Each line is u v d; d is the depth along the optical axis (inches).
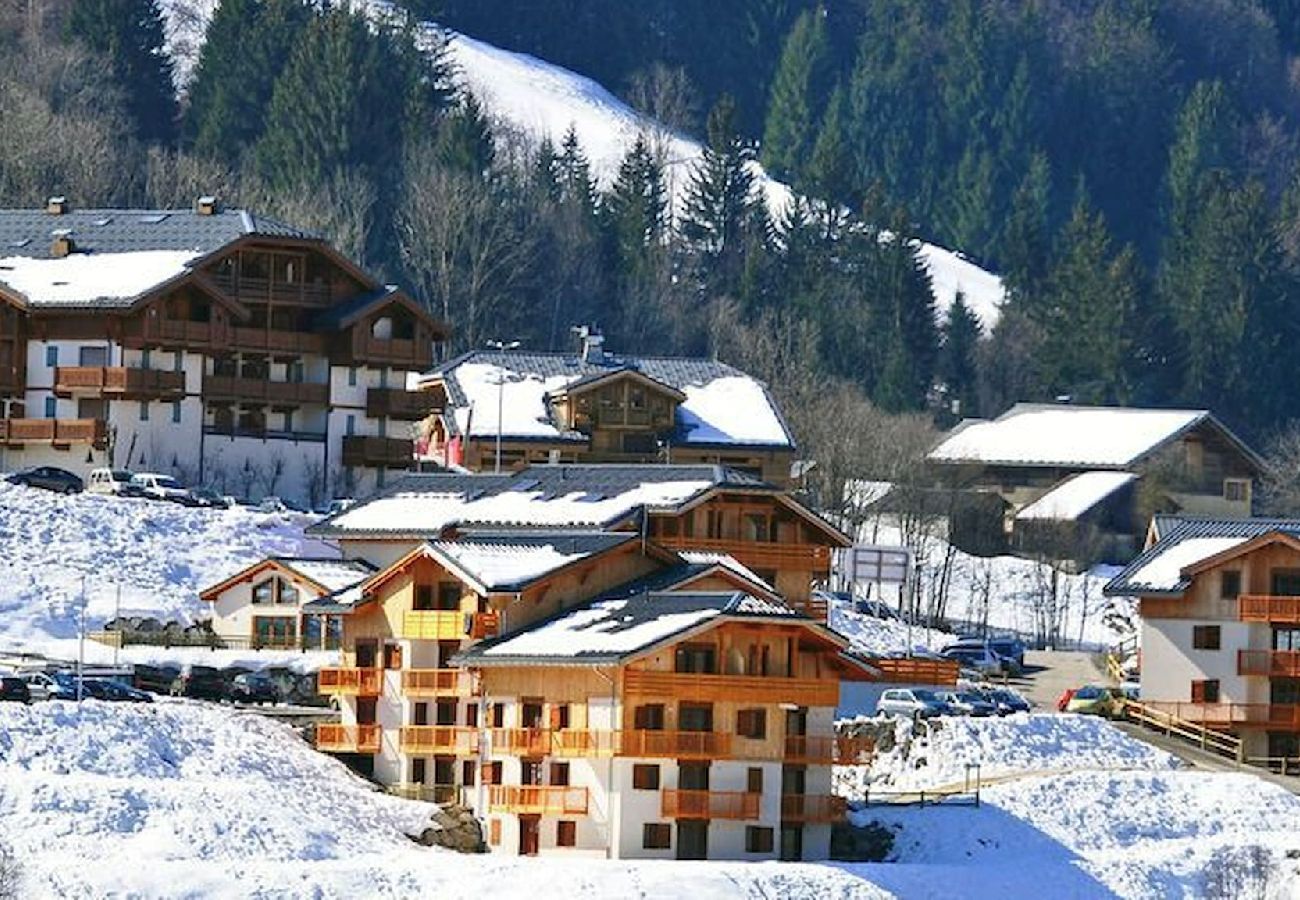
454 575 6683.1
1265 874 6653.5
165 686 7308.1
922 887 6284.5
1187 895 6604.3
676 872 6082.7
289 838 6127.0
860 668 6589.6
